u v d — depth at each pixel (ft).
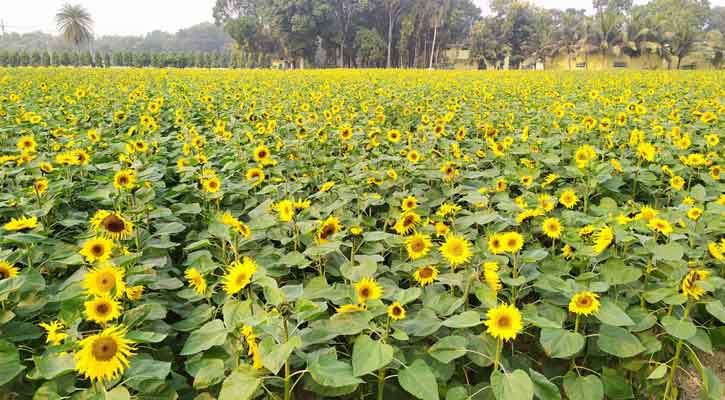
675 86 60.95
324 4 257.34
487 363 9.54
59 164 19.83
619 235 12.19
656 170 19.79
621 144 25.26
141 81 70.54
